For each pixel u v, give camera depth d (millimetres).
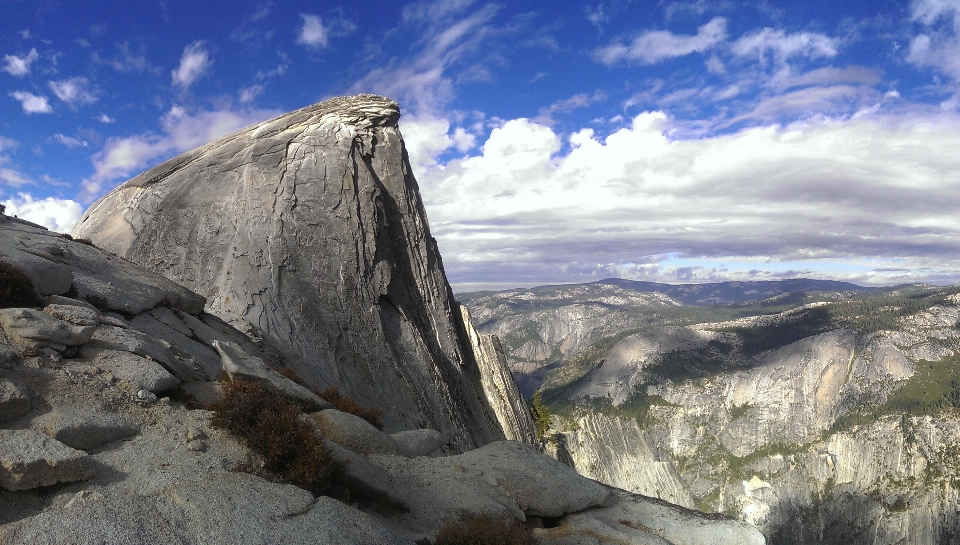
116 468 10102
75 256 21094
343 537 9727
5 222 21984
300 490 10695
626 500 17969
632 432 101688
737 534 16203
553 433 94188
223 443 11836
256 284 40906
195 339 20984
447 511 14008
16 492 8781
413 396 40250
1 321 12531
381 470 14430
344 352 39594
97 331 14297
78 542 7531
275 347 35344
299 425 12289
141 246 44344
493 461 17250
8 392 10273
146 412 12172
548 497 15977
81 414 10797
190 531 8539
